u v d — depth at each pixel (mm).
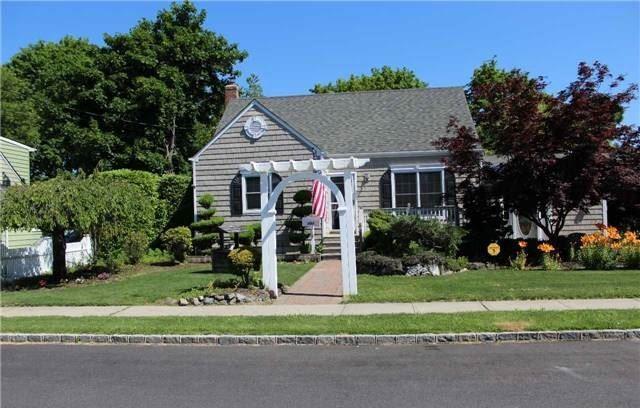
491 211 18453
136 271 18672
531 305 11000
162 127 36406
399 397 6133
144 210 17969
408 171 22422
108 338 9461
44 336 9602
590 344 8422
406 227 16906
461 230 17469
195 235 22672
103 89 35906
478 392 6238
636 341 8539
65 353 8719
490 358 7734
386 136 23438
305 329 9383
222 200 22844
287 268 17844
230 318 10516
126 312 11656
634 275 13984
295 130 22328
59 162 39406
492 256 17641
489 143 18297
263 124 22609
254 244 21359
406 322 9617
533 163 16734
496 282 13594
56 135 39000
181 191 24469
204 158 23000
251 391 6512
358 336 8938
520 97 17109
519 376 6824
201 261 20844
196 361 8039
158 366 7801
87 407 6059
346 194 12953
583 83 16797
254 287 13141
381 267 15922
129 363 8000
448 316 10008
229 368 7605
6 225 15148
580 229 22406
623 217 22109
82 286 15695
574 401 5848
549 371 7012
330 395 6273
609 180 16875
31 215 15172
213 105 39938
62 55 48562
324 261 19734
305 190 21500
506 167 17625
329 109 26031
